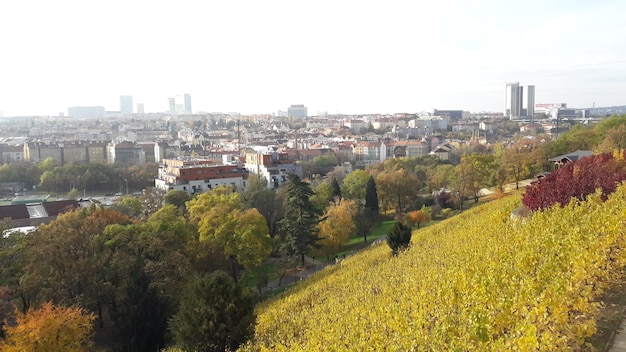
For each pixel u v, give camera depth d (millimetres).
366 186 107375
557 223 34094
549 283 23906
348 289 44969
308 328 36688
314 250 84125
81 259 48781
